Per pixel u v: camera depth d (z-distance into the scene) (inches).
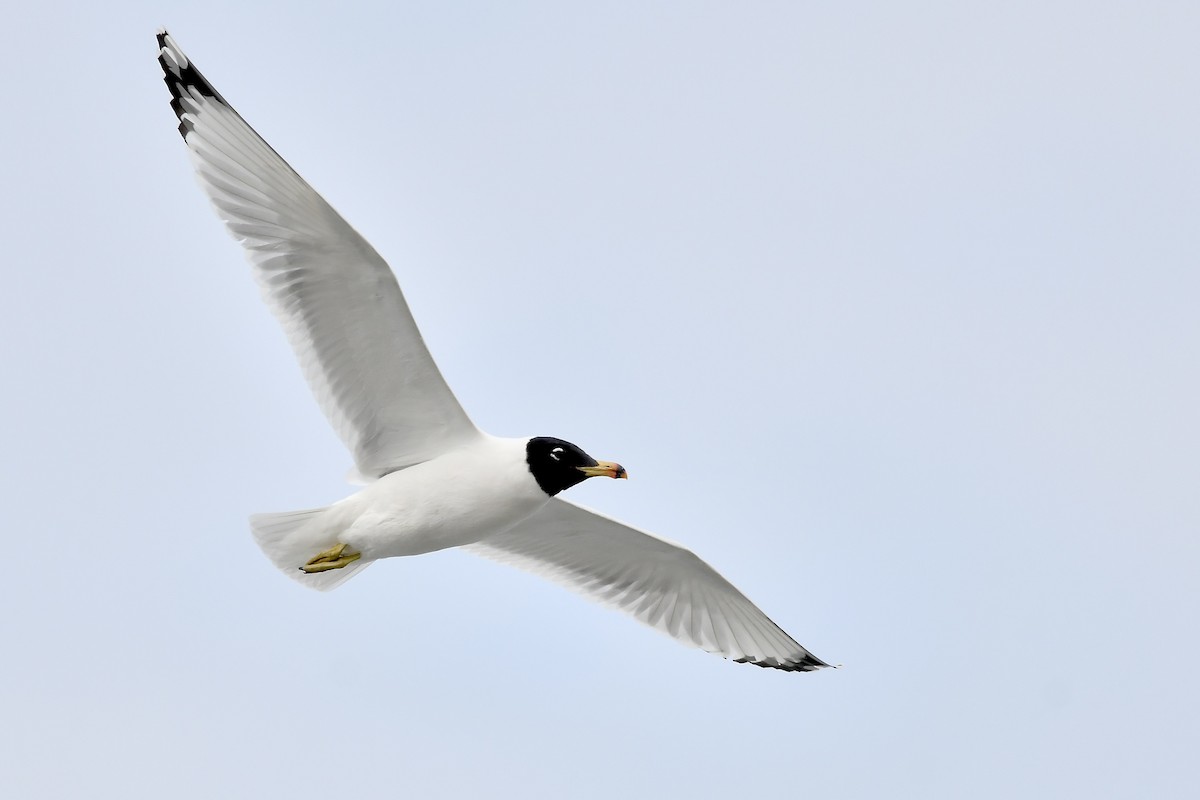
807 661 631.8
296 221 510.0
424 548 546.6
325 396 541.0
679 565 617.0
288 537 546.9
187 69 507.2
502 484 536.4
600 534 609.3
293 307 527.5
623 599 638.5
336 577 569.3
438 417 541.0
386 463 551.8
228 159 513.7
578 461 537.3
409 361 527.5
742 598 620.1
